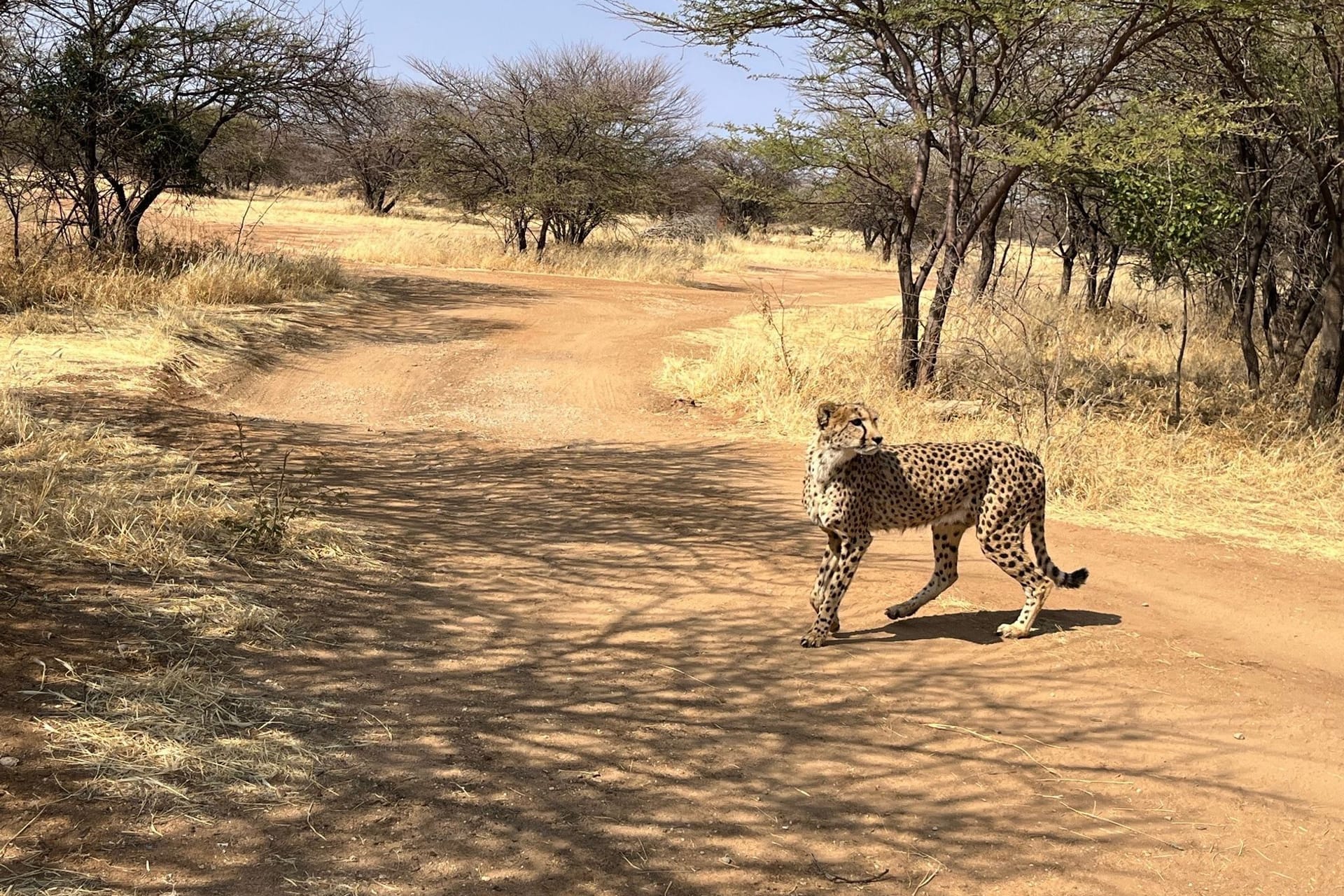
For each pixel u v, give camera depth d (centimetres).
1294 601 760
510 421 1242
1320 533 955
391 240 2936
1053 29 1310
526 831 390
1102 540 884
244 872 345
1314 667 633
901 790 445
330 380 1343
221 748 417
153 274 1614
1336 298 1253
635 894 359
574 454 1092
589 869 371
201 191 1850
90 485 689
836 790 441
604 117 2906
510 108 2986
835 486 580
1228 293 2061
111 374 1131
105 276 1502
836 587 595
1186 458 1141
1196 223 1284
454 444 1104
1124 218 1335
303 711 461
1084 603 711
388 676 511
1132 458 1112
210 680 471
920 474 598
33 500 629
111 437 882
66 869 330
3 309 1341
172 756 405
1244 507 1017
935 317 1378
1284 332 1692
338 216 4456
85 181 1702
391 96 3016
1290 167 1406
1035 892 379
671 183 3784
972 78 1403
